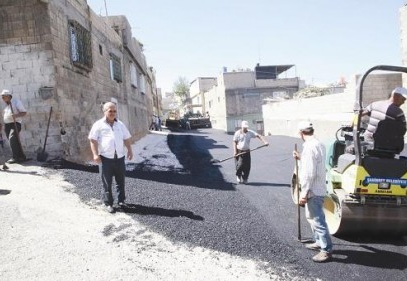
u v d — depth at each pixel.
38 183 7.25
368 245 5.60
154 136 25.16
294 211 7.23
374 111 5.48
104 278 4.37
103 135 6.35
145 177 9.52
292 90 41.03
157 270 4.67
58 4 9.64
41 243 4.97
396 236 5.85
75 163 9.38
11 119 8.36
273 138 22.77
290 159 13.77
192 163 12.86
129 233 5.62
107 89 14.85
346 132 6.71
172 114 46.91
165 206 6.93
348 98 16.59
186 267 4.79
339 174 6.02
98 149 6.41
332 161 6.52
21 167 8.23
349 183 5.53
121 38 18.91
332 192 6.01
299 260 5.09
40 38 8.99
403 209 5.41
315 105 20.53
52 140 9.16
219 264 4.91
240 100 40.31
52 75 9.05
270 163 13.00
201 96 55.09
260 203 7.76
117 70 17.05
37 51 9.02
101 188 7.54
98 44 13.84
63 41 9.80
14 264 4.43
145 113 28.08
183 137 24.48
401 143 5.41
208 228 6.02
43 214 5.87
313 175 4.98
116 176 6.54
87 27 12.45
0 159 8.91
